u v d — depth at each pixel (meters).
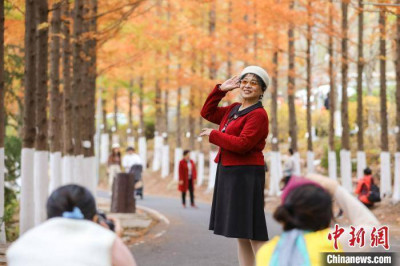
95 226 3.39
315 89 44.34
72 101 18.83
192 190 22.39
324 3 22.81
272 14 22.98
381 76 21.69
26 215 11.58
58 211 3.43
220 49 26.83
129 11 17.39
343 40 23.97
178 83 29.88
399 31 19.09
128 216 17.56
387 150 21.61
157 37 21.75
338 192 3.57
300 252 3.28
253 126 5.14
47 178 12.65
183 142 48.09
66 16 17.59
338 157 33.78
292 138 26.12
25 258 3.25
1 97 10.94
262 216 5.17
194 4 28.34
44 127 12.65
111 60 24.83
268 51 27.09
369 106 36.25
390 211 17.64
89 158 18.09
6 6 16.72
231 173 5.18
